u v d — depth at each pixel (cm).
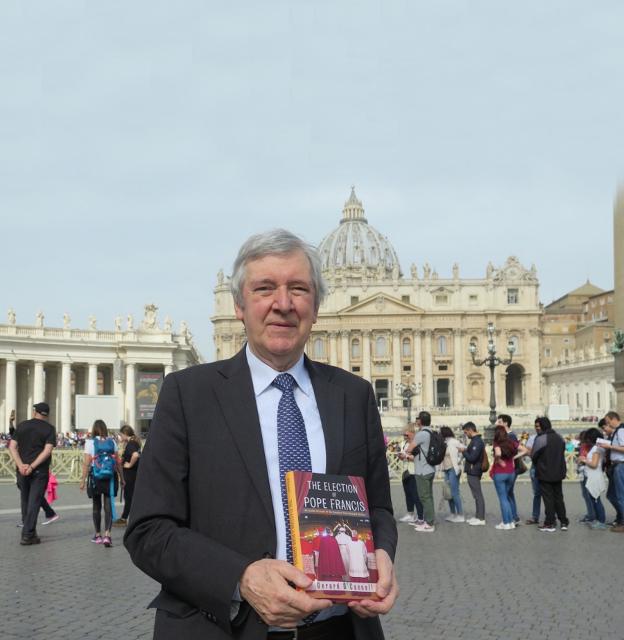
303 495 314
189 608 329
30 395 7944
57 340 7538
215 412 351
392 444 3525
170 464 344
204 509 338
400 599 1010
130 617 899
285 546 329
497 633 841
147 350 8119
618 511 1662
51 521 1777
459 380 12800
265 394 362
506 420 1912
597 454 1728
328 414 365
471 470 1812
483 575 1178
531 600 1001
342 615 342
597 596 1024
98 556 1318
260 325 361
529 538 1582
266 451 346
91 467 1448
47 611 927
